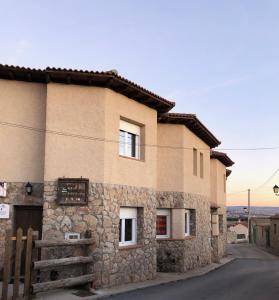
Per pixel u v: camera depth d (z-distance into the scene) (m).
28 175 12.39
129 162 13.59
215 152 25.89
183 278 15.19
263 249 40.75
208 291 12.29
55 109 12.25
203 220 20.59
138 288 12.30
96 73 12.00
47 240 10.73
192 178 18.84
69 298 10.23
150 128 14.91
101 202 12.16
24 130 12.54
